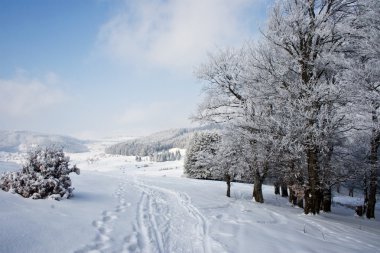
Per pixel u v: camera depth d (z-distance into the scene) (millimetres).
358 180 20188
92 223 7066
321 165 15969
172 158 152875
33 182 8992
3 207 6934
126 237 6473
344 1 13156
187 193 17922
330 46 13898
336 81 13219
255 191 19641
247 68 15984
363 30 11602
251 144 16984
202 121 19109
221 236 7438
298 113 12922
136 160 155625
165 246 6309
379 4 11117
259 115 15891
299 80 13508
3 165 17234
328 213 20500
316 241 7988
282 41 13461
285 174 18109
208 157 22891
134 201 11703
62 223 6535
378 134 14930
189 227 8375
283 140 13406
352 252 7180
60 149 10641
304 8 13281
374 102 10445
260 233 8242
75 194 10953
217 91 18938
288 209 17609
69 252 4984
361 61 12492
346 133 15172
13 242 4859
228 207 13594
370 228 14453
